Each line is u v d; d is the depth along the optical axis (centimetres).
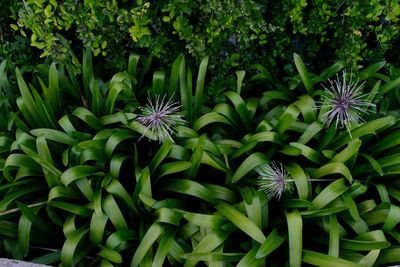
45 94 311
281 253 281
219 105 319
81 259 277
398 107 335
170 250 269
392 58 384
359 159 305
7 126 321
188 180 283
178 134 298
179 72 326
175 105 336
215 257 261
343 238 275
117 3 312
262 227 279
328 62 381
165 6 308
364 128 288
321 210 266
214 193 287
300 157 311
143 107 318
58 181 287
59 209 296
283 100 347
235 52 354
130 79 330
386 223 268
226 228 271
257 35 328
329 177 298
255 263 256
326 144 296
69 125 300
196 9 331
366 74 335
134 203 283
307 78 325
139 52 365
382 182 298
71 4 304
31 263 266
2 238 289
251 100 333
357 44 335
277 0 343
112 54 353
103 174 288
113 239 270
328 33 365
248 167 282
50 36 311
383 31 328
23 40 356
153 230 267
